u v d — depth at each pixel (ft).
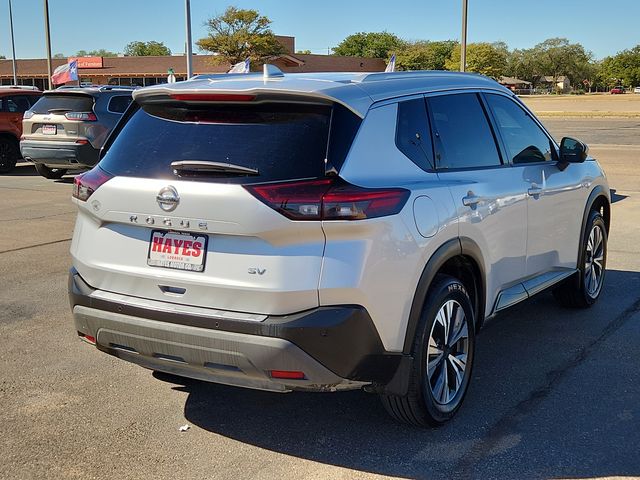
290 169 10.88
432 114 13.46
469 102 14.87
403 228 11.39
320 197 10.62
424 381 12.09
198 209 10.95
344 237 10.75
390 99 12.41
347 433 12.78
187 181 11.11
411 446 12.27
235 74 14.02
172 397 14.37
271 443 12.44
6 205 38.19
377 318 11.12
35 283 22.71
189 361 11.26
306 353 10.60
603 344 17.28
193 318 11.03
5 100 53.26
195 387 14.88
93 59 215.31
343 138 11.19
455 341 13.08
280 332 10.53
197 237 11.21
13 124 53.36
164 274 11.43
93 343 12.42
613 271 24.13
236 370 10.94
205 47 206.08
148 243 11.68
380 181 11.48
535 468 11.49
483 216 13.73
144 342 11.54
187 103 12.05
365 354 11.04
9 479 11.23
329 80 12.07
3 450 12.15
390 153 11.99
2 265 24.98
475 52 293.64
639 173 50.29
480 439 12.50
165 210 11.25
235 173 10.94
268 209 10.56
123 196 11.67
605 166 54.60
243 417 13.47
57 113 45.06
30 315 19.48
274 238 10.62
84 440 12.53
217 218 10.83
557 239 17.56
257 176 10.84
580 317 19.38
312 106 11.34
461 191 13.14
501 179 14.79
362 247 10.82
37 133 45.75
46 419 13.33
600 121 127.34
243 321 10.69
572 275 18.92
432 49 304.30
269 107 11.53
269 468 11.57
